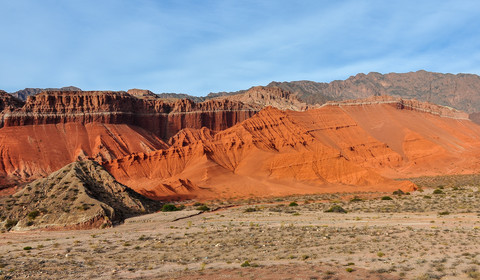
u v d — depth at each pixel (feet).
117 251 165.99
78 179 287.89
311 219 232.94
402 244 140.67
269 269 113.91
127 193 307.37
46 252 171.22
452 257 116.67
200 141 635.66
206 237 187.52
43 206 259.39
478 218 200.44
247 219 249.34
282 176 543.80
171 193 454.81
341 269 109.81
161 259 141.69
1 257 164.04
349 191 465.88
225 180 534.37
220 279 105.50
